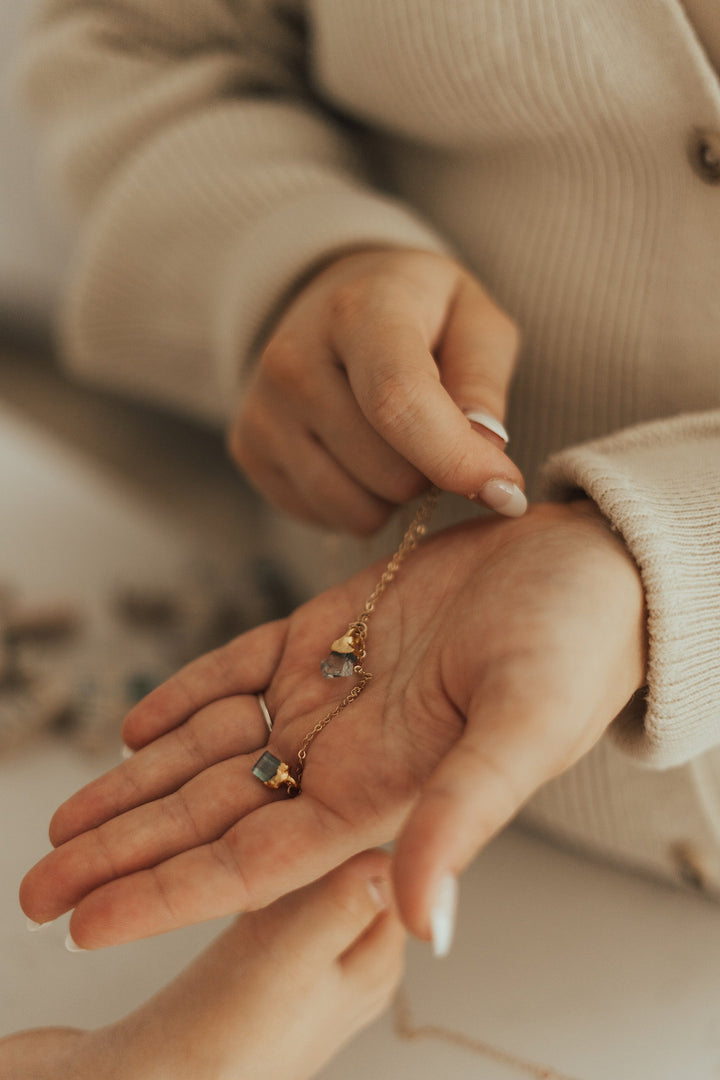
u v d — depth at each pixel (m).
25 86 0.84
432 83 0.57
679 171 0.53
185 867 0.40
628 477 0.46
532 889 0.57
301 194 0.65
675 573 0.43
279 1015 0.46
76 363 0.88
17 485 1.03
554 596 0.41
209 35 0.76
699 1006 0.51
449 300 0.54
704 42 0.53
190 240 0.71
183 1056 0.45
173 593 0.83
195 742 0.45
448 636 0.43
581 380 0.59
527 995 0.52
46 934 0.54
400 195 0.71
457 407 0.48
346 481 0.54
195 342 0.80
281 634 0.48
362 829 0.41
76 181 0.81
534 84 0.54
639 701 0.45
